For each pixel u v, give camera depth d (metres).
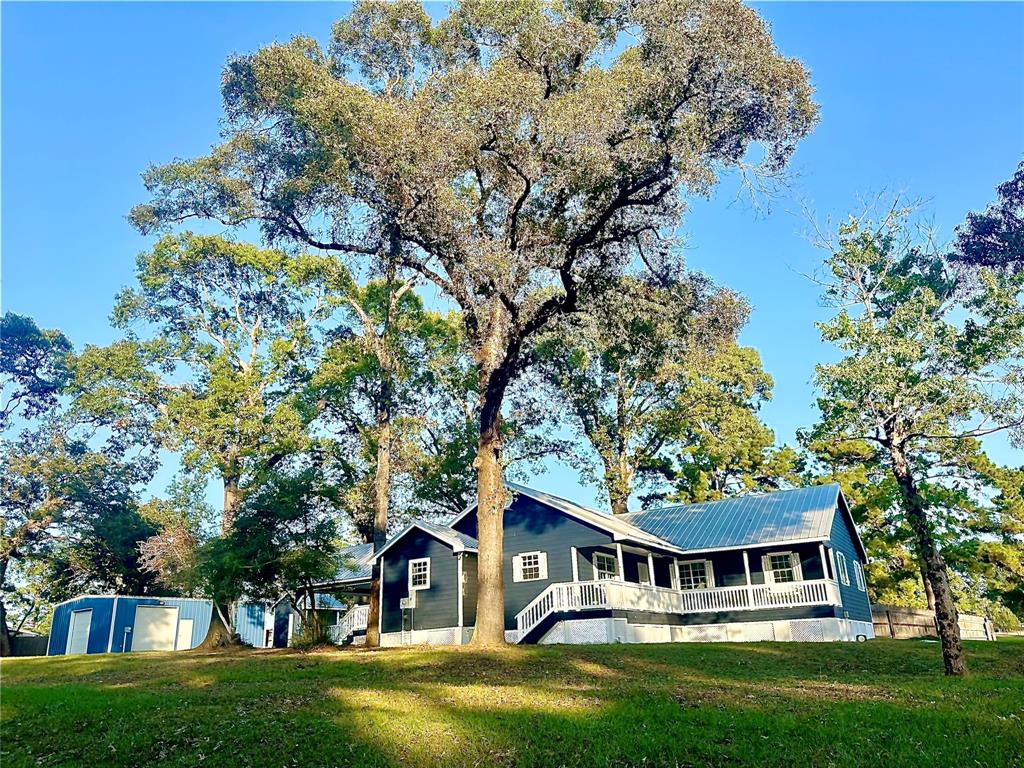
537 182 18.28
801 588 26.11
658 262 21.36
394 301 33.47
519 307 19.12
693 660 17.70
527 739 9.87
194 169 21.94
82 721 10.56
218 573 21.70
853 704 11.59
